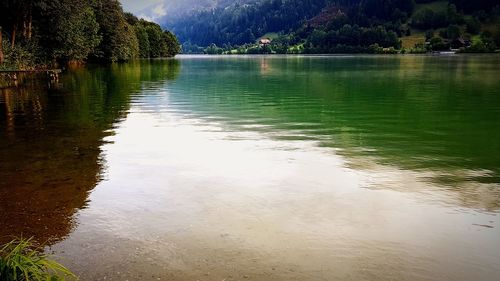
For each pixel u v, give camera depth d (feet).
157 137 51.42
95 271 20.11
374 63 287.48
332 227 25.09
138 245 22.75
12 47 141.08
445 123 61.16
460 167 38.24
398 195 30.76
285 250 22.21
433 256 21.62
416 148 45.70
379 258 21.40
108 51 269.03
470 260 21.24
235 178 34.81
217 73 188.55
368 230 24.68
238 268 20.38
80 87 115.75
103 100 88.38
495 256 21.61
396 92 104.22
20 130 55.57
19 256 16.15
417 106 78.95
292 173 36.24
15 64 139.74
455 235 24.04
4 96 94.27
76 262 20.93
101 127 58.13
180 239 23.45
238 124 60.44
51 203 28.78
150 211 27.53
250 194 30.86
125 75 166.09
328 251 22.12
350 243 23.04
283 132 54.49
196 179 34.47
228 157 41.75
